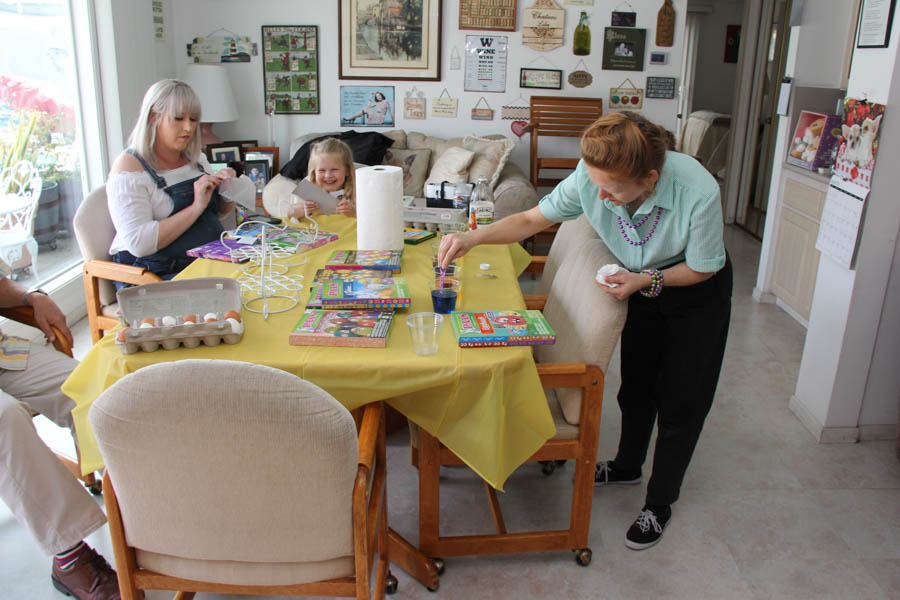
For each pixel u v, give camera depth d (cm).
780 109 384
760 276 407
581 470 180
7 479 158
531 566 191
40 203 333
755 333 358
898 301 239
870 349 245
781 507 219
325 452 118
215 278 172
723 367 318
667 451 193
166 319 154
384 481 164
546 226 198
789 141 382
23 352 195
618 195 159
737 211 602
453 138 492
